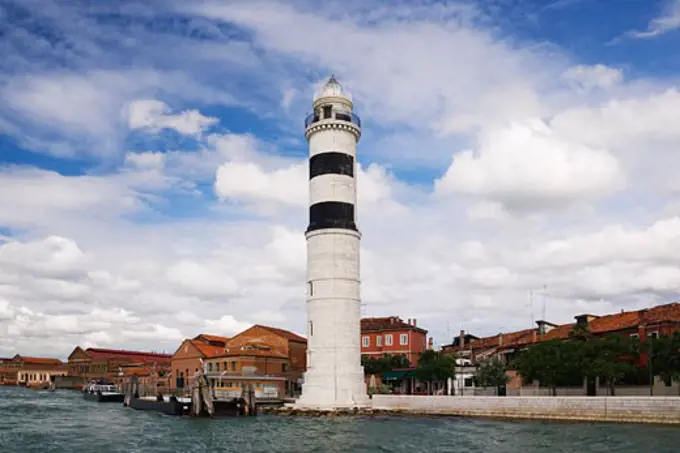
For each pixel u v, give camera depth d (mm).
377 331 101625
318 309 66625
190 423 56562
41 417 65938
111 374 161500
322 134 69188
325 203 68000
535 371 64938
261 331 96375
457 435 45062
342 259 67062
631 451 36594
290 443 42000
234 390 75812
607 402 51969
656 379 60312
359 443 41625
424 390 83438
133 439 44812
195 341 104875
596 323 78000
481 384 75688
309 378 66375
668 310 69875
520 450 37719
